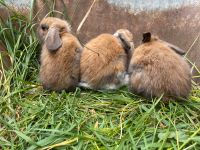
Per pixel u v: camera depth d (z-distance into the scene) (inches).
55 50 44.8
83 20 49.7
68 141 38.3
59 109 42.1
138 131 39.0
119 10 49.6
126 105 42.7
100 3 49.8
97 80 44.7
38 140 39.1
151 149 37.2
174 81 42.5
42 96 44.9
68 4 50.4
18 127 40.4
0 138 39.5
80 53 45.5
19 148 38.8
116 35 46.2
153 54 43.2
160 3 48.6
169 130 39.0
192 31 48.3
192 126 40.2
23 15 50.8
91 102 43.6
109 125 40.8
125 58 45.5
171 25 48.8
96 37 47.8
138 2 49.0
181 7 48.4
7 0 50.7
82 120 40.7
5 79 45.7
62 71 44.6
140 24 49.4
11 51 48.0
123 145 37.6
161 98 42.5
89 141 38.5
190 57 48.6
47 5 50.7
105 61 44.5
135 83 43.4
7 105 42.7
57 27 46.2
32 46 48.9
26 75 47.6
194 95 45.6
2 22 50.1
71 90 45.3
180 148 36.7
